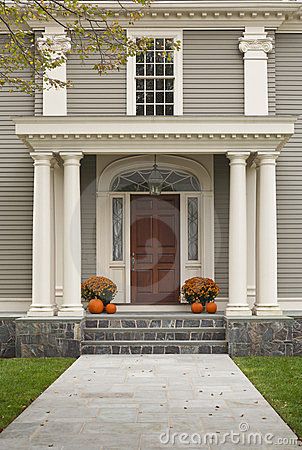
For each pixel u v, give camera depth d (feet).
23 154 49.67
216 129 42.70
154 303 50.83
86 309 48.75
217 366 36.96
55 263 47.37
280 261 49.14
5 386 31.09
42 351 41.37
